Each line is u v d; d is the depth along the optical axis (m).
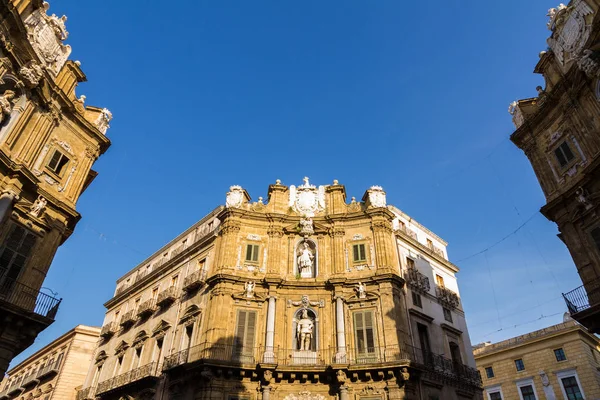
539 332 46.59
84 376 45.12
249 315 28.58
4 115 20.08
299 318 28.92
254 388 25.56
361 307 28.52
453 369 30.00
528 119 24.83
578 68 21.11
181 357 28.25
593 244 20.05
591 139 20.77
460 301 36.50
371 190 33.88
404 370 24.81
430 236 37.88
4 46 19.23
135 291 40.75
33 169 21.55
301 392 25.48
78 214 23.38
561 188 22.36
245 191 34.56
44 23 23.20
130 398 30.48
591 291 19.39
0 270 19.33
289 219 32.81
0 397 58.47
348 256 30.98
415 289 31.44
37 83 21.31
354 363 26.59
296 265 31.44
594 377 40.38
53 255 21.86
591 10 21.41
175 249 39.16
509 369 46.91
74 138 24.81
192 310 30.61
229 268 30.05
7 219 19.72
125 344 36.25
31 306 19.95
